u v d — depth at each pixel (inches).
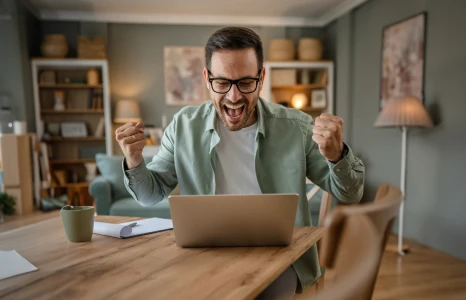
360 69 171.8
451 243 115.5
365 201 167.0
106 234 39.9
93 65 185.2
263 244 35.2
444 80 117.3
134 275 28.2
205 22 197.8
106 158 139.9
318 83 200.5
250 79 42.1
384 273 99.4
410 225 134.3
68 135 191.3
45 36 181.5
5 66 167.0
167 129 55.2
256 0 170.9
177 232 34.7
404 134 121.4
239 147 51.7
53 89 191.6
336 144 38.2
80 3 173.9
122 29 197.9
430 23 123.2
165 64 201.3
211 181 51.0
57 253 34.0
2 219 144.8
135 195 46.9
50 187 184.9
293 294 41.8
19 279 27.7
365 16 165.9
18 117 169.2
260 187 50.0
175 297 24.0
